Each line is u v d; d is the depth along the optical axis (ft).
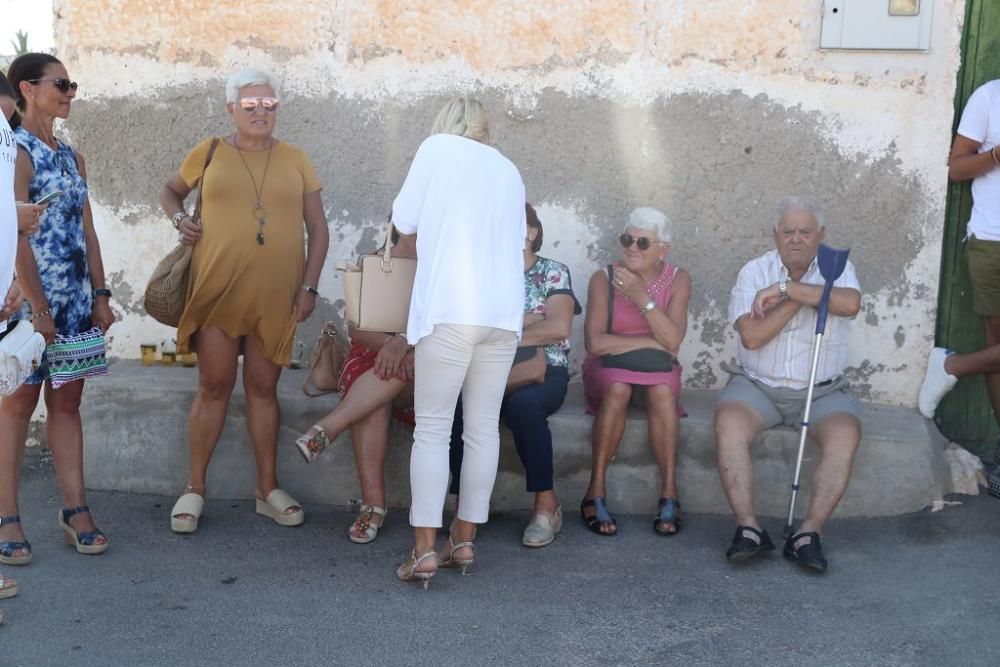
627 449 16.42
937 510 16.22
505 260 13.08
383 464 15.62
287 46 17.89
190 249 14.93
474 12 17.52
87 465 17.29
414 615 13.08
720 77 17.26
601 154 17.63
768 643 12.48
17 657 11.87
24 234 12.01
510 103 17.65
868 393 17.71
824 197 17.35
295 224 15.14
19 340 11.61
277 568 14.44
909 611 13.24
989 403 17.75
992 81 16.81
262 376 15.57
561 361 15.98
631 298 15.84
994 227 16.71
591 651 12.27
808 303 15.26
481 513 13.80
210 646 12.23
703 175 17.52
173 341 18.75
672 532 15.67
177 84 18.08
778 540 15.47
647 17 17.25
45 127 13.96
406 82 17.76
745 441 15.43
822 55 17.03
